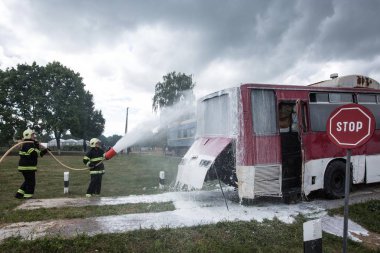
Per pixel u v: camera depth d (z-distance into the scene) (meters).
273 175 7.66
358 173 9.09
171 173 16.73
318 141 8.40
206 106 9.37
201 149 8.55
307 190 8.14
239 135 7.56
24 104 44.25
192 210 7.46
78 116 47.16
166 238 5.46
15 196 9.29
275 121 7.82
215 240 5.49
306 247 4.51
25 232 5.72
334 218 6.97
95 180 9.76
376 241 6.05
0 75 44.25
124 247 5.09
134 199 8.94
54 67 46.25
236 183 8.47
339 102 8.96
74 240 5.21
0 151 42.56
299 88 8.23
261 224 6.38
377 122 9.56
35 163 9.39
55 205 8.16
